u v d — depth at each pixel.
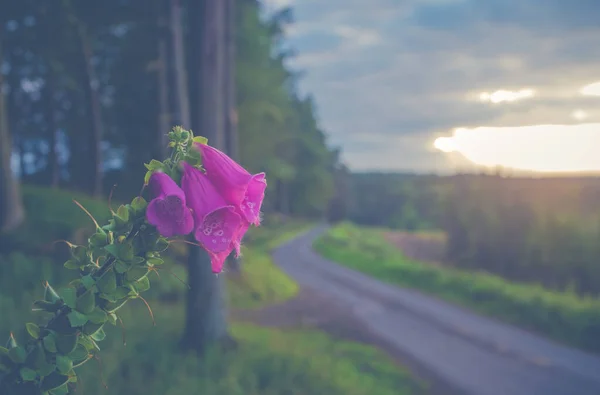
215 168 1.59
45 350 1.57
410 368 11.49
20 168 35.06
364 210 114.69
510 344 14.18
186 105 18.45
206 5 9.09
